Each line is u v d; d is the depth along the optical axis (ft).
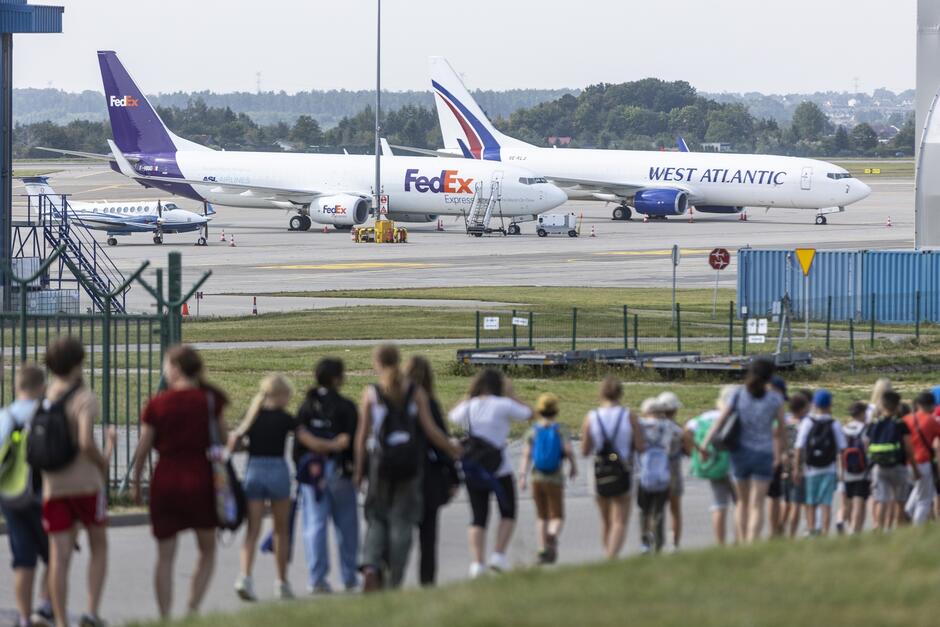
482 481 209.56
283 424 203.10
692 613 143.43
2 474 186.39
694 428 236.22
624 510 219.82
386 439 191.93
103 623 185.57
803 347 599.98
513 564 223.30
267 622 159.74
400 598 164.76
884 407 249.14
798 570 167.63
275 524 204.23
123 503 264.52
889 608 145.48
